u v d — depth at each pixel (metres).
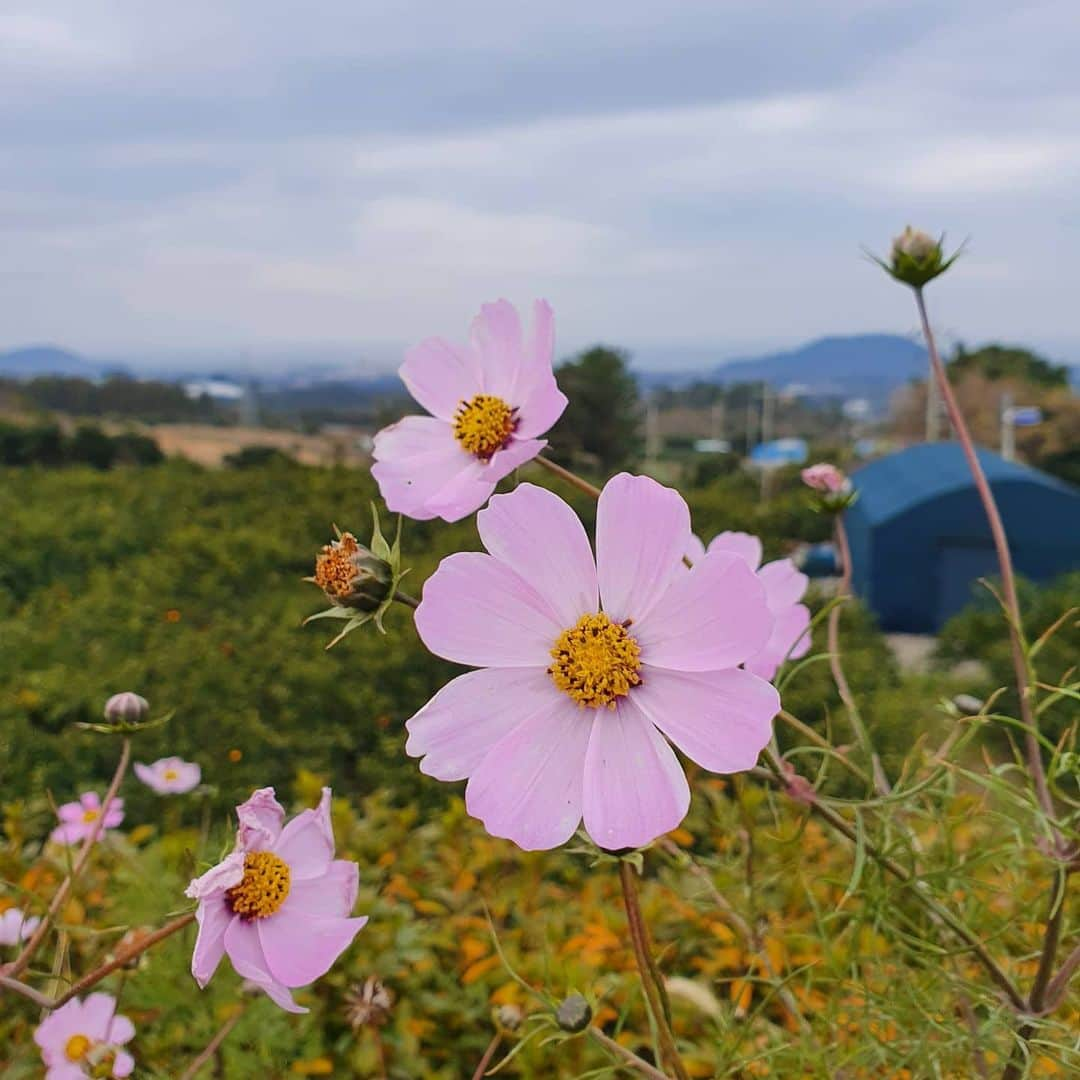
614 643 0.82
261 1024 1.95
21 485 12.55
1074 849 1.08
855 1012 1.26
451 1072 2.16
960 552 13.25
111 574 8.07
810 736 1.07
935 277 1.32
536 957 2.28
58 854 2.27
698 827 2.28
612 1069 0.98
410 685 5.41
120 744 4.60
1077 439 28.25
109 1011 1.47
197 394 61.38
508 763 0.83
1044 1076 1.10
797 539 13.43
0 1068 1.80
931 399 28.89
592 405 18.19
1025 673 1.11
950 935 1.21
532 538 0.87
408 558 7.69
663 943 2.28
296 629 6.35
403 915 2.42
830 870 2.02
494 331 1.12
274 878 0.98
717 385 65.62
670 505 0.85
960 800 1.29
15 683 5.15
